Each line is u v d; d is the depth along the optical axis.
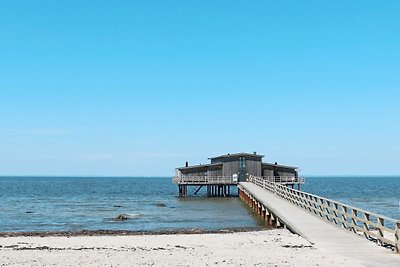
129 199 71.06
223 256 18.28
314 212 30.53
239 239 23.47
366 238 21.45
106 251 19.89
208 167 67.75
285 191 40.22
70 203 62.81
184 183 68.31
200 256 18.38
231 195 72.94
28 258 18.12
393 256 17.05
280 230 27.23
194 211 48.31
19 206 57.62
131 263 16.94
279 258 17.44
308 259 17.00
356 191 107.12
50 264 16.86
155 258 17.97
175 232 29.47
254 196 43.81
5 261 17.50
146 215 44.62
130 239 24.14
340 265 15.59
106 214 46.50
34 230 33.88
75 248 20.89
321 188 126.88
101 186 139.12
